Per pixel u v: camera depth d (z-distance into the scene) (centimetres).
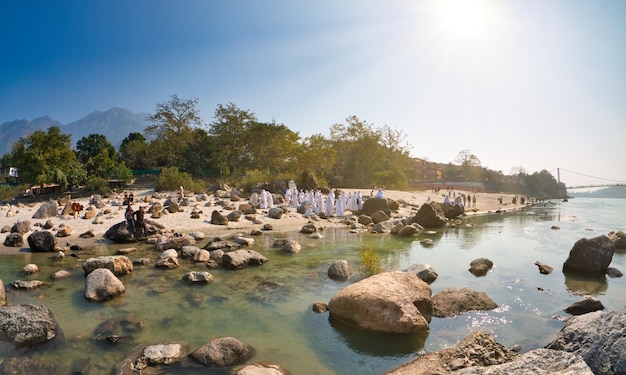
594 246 1449
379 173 7631
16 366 710
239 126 7488
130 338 859
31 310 873
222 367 730
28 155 5412
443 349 804
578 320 736
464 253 1823
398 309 888
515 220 3559
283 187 4222
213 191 4694
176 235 1981
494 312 1023
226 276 1370
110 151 8419
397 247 1967
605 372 603
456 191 9225
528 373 521
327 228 2631
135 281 1298
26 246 1870
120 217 2662
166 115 7506
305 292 1198
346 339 868
